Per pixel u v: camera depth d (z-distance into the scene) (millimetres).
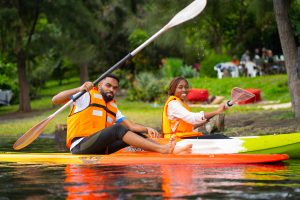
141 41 61500
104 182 10828
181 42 57438
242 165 13164
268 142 14703
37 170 12773
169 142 13922
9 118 45375
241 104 41719
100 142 14070
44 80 74438
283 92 45062
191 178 11188
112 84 14711
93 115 14461
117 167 12984
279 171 12109
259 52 58906
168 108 15070
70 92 14273
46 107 55469
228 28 59375
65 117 38969
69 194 9672
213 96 46219
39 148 20297
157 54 63688
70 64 75750
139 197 9266
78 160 13977
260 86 47719
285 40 24766
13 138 26984
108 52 63188
